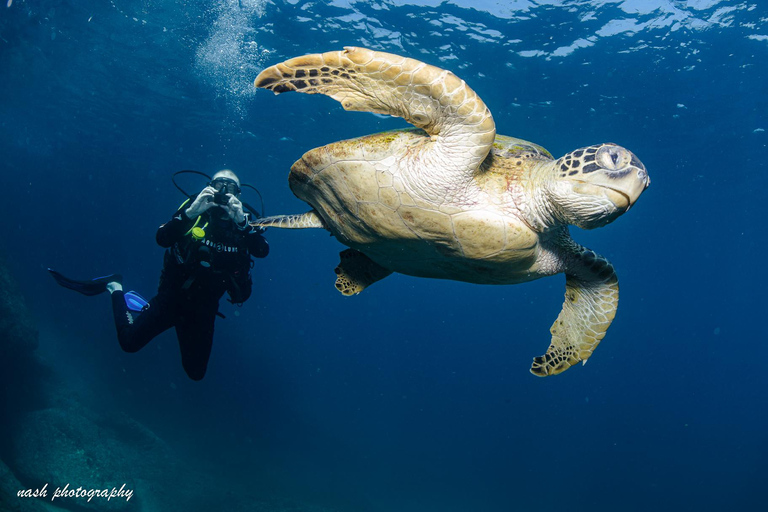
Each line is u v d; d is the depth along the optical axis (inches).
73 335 987.9
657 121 612.1
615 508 821.9
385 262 138.6
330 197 120.2
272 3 460.4
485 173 108.1
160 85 672.4
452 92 85.5
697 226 1159.6
